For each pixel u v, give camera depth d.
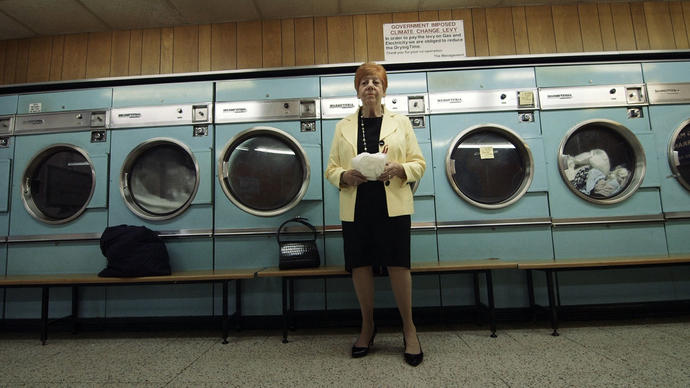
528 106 2.45
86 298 2.38
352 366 1.52
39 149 2.54
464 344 1.79
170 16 2.69
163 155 2.58
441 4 2.69
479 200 2.40
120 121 2.52
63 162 2.59
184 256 2.38
